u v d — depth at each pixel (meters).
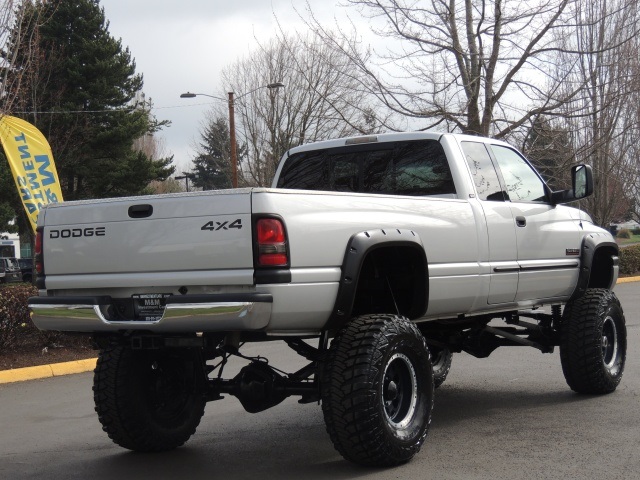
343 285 5.29
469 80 16.69
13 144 15.74
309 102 32.09
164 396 6.27
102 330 5.46
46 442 6.93
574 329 7.64
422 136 7.01
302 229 5.11
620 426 6.51
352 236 5.40
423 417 5.64
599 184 25.06
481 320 7.55
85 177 37.41
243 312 4.86
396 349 5.39
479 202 6.77
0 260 45.62
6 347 11.43
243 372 5.89
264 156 35.09
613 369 7.91
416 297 5.96
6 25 14.40
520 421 6.86
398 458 5.40
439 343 7.36
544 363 10.05
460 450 5.93
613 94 17.55
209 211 5.11
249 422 7.36
